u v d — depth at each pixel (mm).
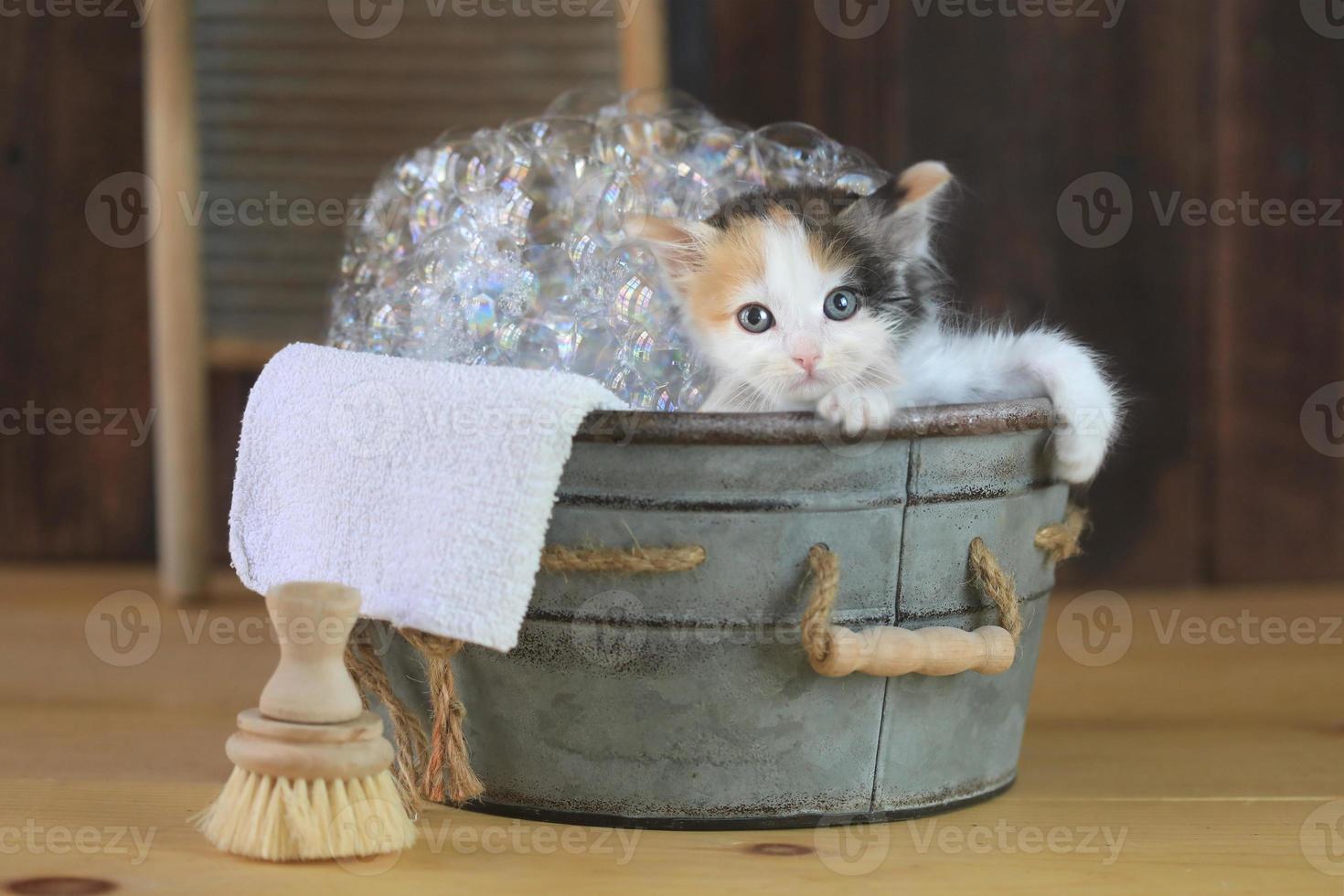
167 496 1856
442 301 1478
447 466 1346
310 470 1388
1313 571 1995
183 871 1332
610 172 1526
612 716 1369
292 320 1861
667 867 1339
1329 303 1960
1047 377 1407
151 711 1597
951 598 1383
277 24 1844
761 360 1454
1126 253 1950
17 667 1690
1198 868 1346
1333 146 1946
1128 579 1984
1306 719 1590
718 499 1345
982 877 1334
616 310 1483
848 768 1380
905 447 1356
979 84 1935
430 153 1566
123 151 1994
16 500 2033
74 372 2021
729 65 1941
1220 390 1968
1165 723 1583
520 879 1327
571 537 1354
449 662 1369
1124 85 1935
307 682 1332
